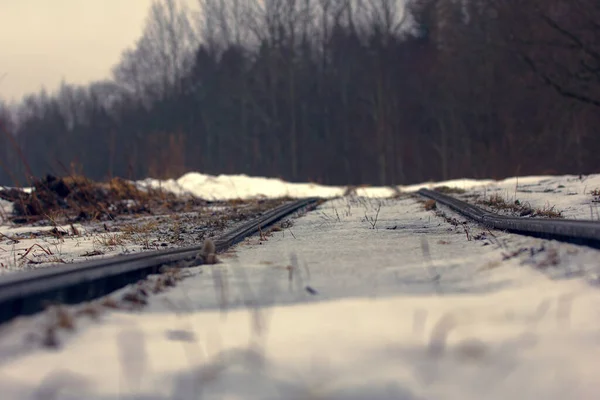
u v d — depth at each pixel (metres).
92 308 4.39
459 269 5.91
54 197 19.03
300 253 7.71
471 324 3.68
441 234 9.41
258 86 63.41
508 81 47.06
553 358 2.93
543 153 45.78
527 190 17.30
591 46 38.72
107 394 2.66
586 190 14.91
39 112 82.12
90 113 79.75
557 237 6.68
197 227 12.82
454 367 2.81
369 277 5.71
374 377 2.68
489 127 50.44
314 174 57.25
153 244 10.13
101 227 15.03
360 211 15.00
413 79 57.53
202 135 65.56
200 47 68.44
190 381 2.77
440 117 53.72
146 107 75.12
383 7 59.75
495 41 46.81
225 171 58.44
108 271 5.54
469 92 51.28
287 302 4.79
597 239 5.66
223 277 6.03
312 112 61.06
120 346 3.47
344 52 61.22
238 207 19.30
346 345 3.24
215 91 64.94
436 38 57.06
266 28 63.53
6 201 19.94
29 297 4.38
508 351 3.06
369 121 59.19
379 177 56.41
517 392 2.51
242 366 2.95
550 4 40.69
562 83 40.81
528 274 5.33
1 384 2.83
